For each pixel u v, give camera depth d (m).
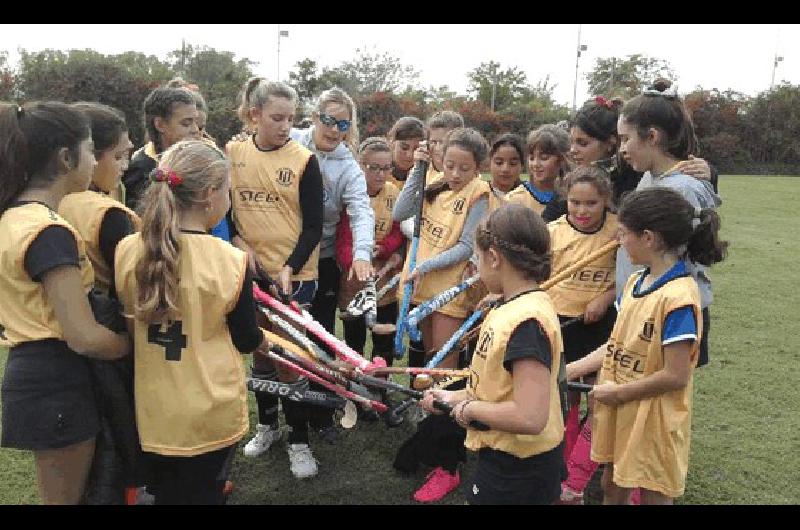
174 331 2.21
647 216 2.53
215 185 2.23
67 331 2.13
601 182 3.19
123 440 2.32
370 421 4.11
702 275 2.83
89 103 2.64
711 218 2.57
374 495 3.35
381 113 25.20
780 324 6.25
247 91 3.67
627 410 2.65
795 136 29.69
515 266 2.22
